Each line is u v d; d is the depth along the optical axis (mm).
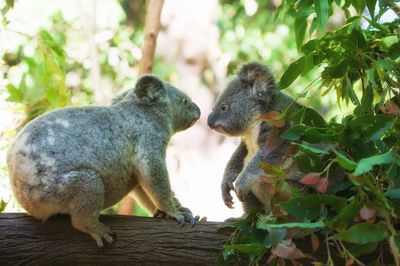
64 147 8414
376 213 6734
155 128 9398
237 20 21719
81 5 18438
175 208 8742
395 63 8367
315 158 7266
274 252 7133
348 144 7512
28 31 14531
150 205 9633
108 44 21281
